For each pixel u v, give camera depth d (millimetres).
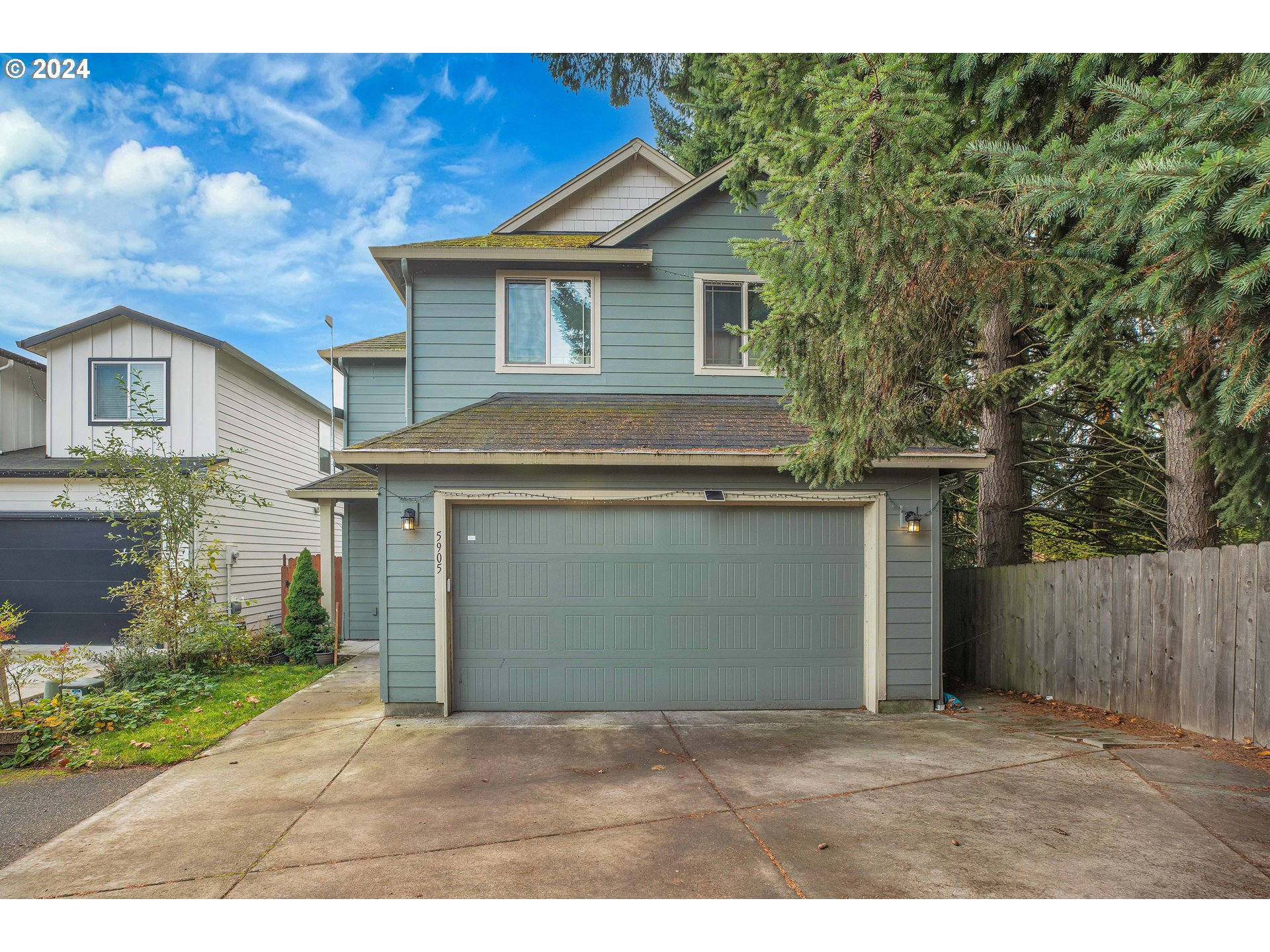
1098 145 3639
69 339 11578
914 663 7020
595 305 8758
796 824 4051
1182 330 4090
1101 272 3977
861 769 5074
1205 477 7141
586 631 6992
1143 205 3357
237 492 10320
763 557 7109
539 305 8758
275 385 13953
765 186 4766
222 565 11680
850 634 7121
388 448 6562
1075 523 11961
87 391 11586
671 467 6922
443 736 6023
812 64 5777
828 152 3738
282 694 7754
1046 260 4012
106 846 3836
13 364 12758
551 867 3527
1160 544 11305
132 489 8914
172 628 8406
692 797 4527
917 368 4719
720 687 7031
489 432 7195
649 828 4012
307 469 15867
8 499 10781
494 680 6941
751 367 8852
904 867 3500
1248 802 4242
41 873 3520
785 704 7059
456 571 6949
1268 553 5027
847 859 3586
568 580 7000
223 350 11781
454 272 8648
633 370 8758
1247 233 2953
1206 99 3414
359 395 12375
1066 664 7086
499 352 8641
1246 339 3377
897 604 7035
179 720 6527
